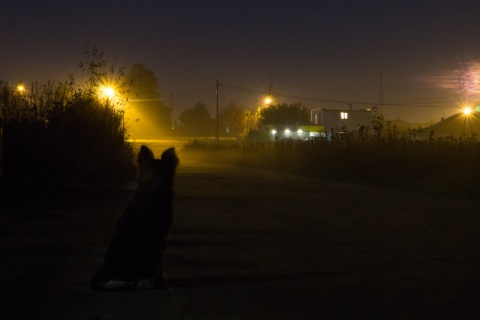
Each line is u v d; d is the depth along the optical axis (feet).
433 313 25.21
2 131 61.36
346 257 36.09
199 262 34.12
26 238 40.16
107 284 27.91
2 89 71.61
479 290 29.01
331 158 103.09
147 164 28.50
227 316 24.47
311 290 28.48
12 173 65.00
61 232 42.47
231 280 30.14
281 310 25.31
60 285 28.84
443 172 78.74
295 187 82.33
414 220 51.49
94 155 73.92
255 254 36.47
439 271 32.86
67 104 75.61
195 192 74.13
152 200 28.12
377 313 25.09
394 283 30.07
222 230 45.11
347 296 27.58
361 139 104.12
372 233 44.70
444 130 175.32
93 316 24.32
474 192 68.90
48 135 69.77
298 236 42.96
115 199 60.44
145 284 28.09
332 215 54.08
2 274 30.83
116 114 83.56
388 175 86.33
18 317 24.18
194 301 26.45
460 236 43.75
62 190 62.90
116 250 28.19
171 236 42.32
